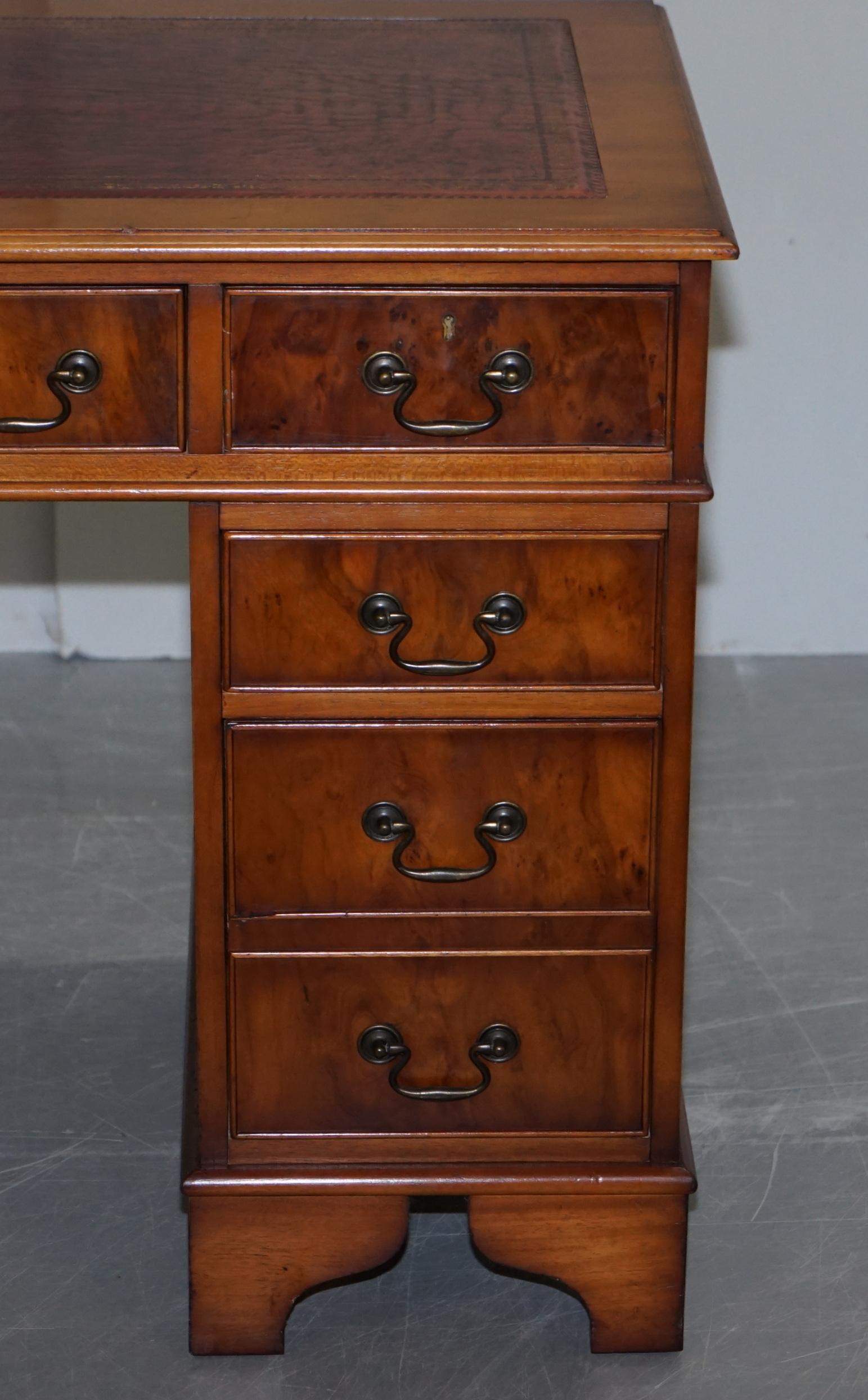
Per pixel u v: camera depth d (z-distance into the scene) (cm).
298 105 189
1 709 320
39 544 333
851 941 259
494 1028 181
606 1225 187
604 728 172
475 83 195
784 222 320
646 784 174
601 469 163
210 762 172
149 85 193
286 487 163
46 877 272
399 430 162
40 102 187
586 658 170
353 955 178
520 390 161
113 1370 188
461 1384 187
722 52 310
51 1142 219
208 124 183
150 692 328
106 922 262
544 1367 189
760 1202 211
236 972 179
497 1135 185
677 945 179
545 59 201
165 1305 196
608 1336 190
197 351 159
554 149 177
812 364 328
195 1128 192
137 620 336
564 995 180
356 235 155
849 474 334
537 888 177
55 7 213
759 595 342
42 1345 190
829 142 315
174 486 162
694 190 167
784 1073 232
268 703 170
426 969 179
